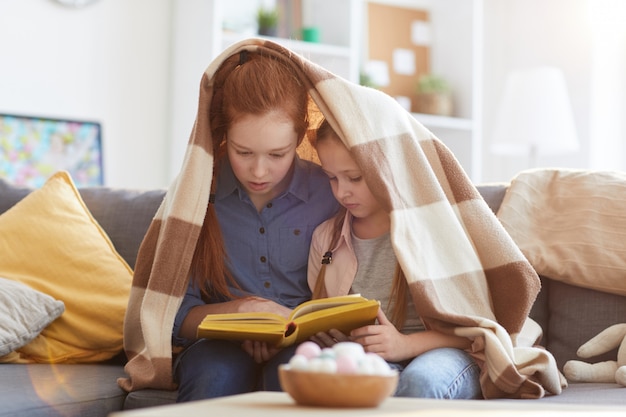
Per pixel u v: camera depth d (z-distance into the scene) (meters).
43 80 3.52
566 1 4.16
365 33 4.32
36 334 1.91
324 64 3.92
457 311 1.58
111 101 3.66
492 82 4.54
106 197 2.23
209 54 3.54
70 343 1.97
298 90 1.64
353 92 1.63
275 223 1.79
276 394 1.15
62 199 2.15
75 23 3.59
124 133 3.69
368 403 1.01
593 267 1.83
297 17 4.05
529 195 1.97
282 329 1.39
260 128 1.59
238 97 1.60
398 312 1.66
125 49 3.69
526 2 4.37
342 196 1.68
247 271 1.79
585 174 1.99
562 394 1.59
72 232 2.08
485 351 1.51
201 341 1.62
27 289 1.95
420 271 1.56
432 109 4.22
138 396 1.59
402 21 4.41
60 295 2.00
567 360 1.84
